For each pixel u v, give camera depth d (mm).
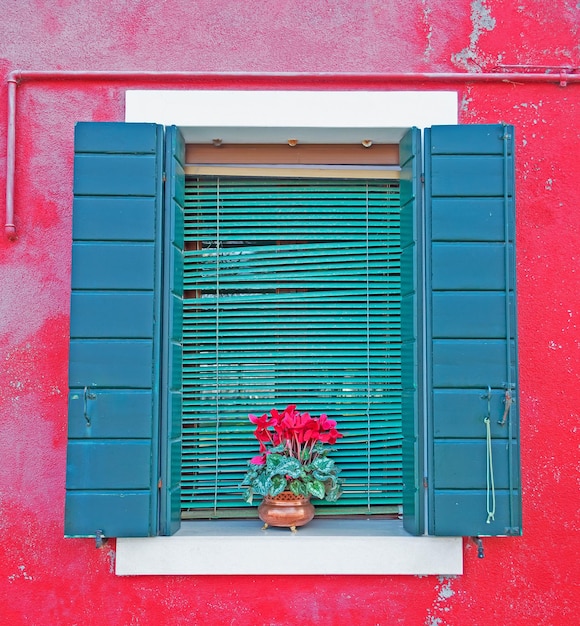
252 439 2902
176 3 2953
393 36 2953
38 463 2801
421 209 2797
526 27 2965
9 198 2846
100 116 2906
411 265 2791
